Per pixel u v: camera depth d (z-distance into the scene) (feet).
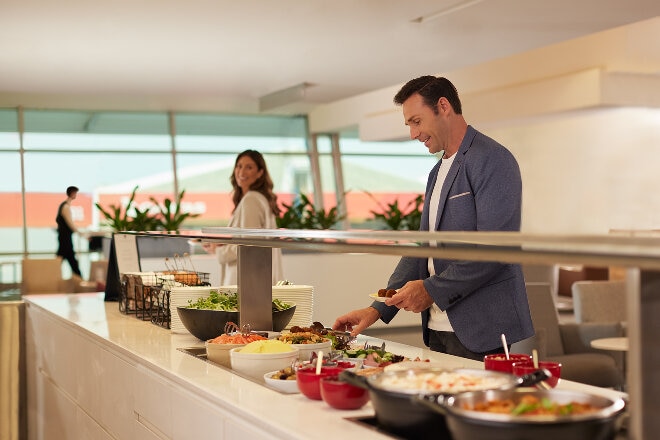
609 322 15.76
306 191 42.65
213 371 6.71
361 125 37.47
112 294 13.38
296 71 31.30
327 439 4.46
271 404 5.40
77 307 12.43
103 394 8.98
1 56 27.17
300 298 9.27
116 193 39.63
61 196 38.50
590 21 23.41
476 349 7.42
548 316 15.16
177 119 40.63
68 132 38.65
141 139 40.09
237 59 28.53
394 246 4.81
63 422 11.10
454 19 23.00
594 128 31.53
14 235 37.68
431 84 7.65
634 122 30.14
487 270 7.16
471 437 3.79
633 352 3.60
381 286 19.71
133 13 21.56
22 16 21.63
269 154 42.22
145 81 32.89
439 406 4.00
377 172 43.62
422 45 26.66
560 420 3.64
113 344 8.50
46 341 12.20
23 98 36.68
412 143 44.09
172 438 6.70
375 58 28.84
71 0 20.04
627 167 30.83
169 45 25.84
